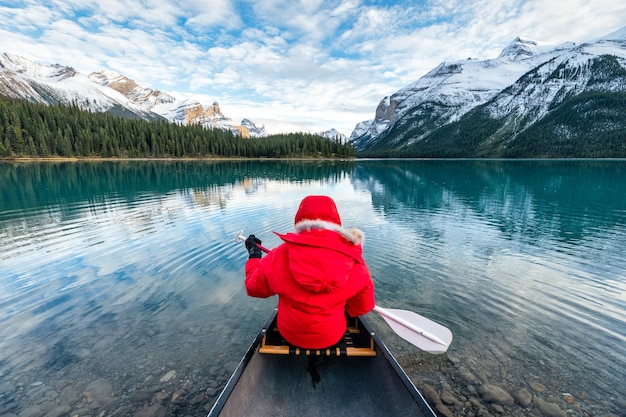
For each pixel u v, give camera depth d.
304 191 23.36
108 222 12.63
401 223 12.88
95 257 8.51
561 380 3.93
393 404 2.83
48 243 9.74
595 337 4.84
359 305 2.83
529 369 4.14
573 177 34.47
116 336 4.94
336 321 2.81
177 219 13.25
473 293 6.43
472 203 18.02
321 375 3.22
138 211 15.01
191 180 31.62
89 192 21.86
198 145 106.88
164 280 7.06
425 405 2.54
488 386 3.84
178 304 5.96
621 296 6.23
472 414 3.45
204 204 17.03
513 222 12.99
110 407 3.58
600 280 7.04
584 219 13.52
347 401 3.05
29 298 6.21
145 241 9.97
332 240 2.38
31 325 5.25
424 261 8.35
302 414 2.96
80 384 3.92
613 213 14.79
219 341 4.80
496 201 18.70
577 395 3.68
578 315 5.51
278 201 18.11
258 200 18.55
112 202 17.53
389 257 8.68
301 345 2.92
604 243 9.94
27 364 4.28
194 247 9.37
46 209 15.45
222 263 8.11
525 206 16.86
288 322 2.84
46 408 3.55
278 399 3.04
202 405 3.62
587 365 4.20
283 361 3.34
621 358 4.33
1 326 5.22
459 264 8.13
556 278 7.18
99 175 36.81
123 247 9.37
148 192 22.08
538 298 6.18
